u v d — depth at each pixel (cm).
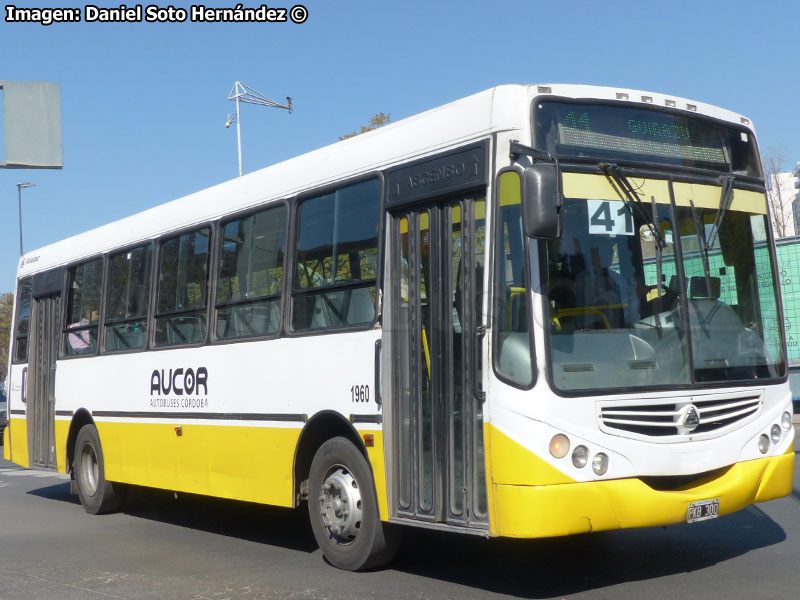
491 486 630
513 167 640
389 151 753
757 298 716
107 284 1166
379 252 746
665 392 647
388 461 723
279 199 875
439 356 687
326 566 799
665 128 696
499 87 664
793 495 1047
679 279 673
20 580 785
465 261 671
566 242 638
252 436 873
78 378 1204
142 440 1057
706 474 669
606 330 639
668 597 643
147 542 962
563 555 797
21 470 1847
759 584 668
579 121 664
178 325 1006
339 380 774
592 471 618
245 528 1036
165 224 1058
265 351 862
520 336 625
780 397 708
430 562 793
